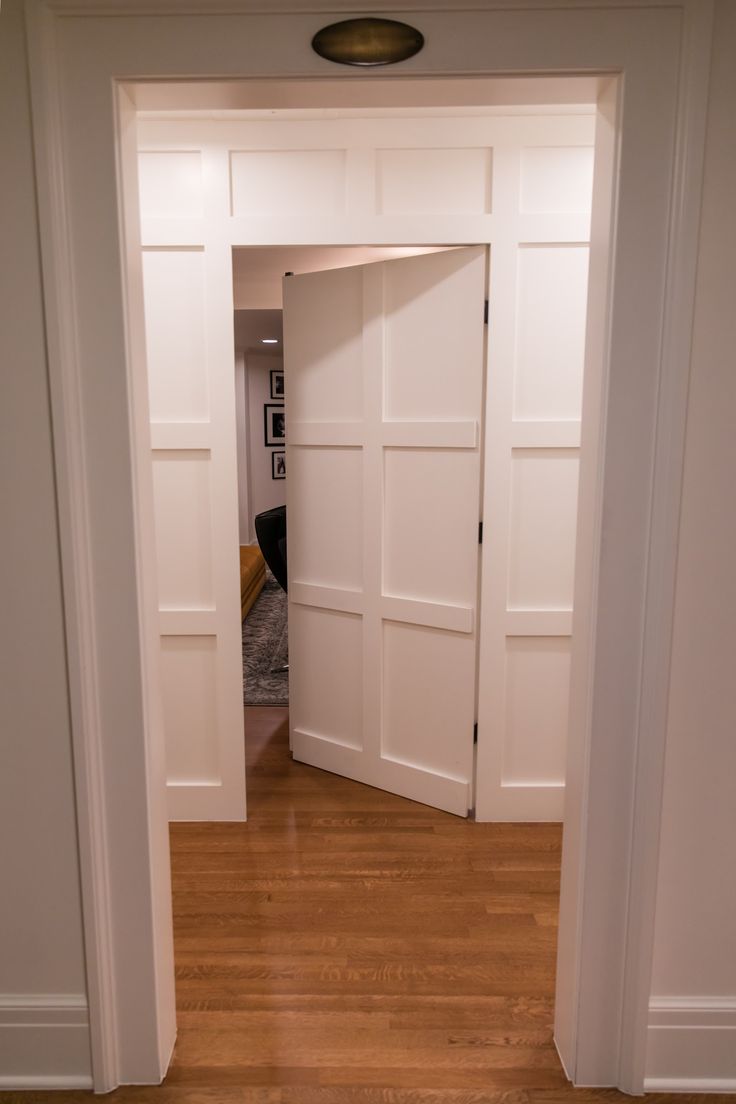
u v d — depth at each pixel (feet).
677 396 4.90
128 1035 5.69
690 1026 5.71
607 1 4.56
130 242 5.00
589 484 5.29
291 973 6.89
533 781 9.50
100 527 5.12
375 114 8.33
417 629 9.68
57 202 4.74
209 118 8.38
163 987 5.80
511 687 9.27
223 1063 5.89
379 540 9.76
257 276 14.44
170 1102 5.56
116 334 4.92
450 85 4.85
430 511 9.32
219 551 9.05
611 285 4.88
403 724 10.07
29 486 5.07
